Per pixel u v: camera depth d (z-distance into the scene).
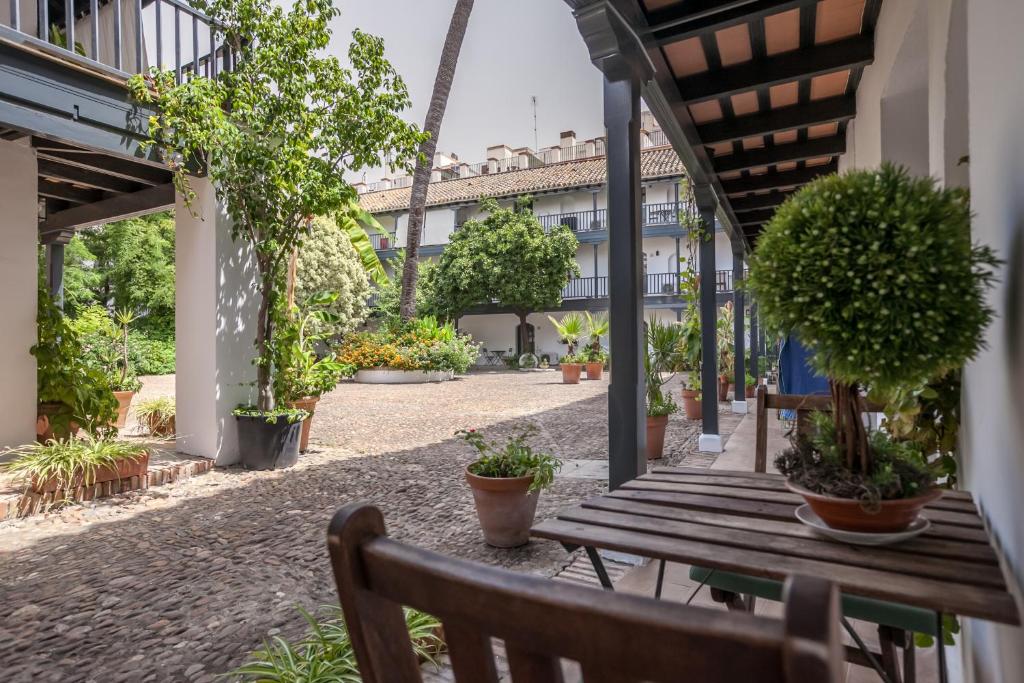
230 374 5.53
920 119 3.41
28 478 4.30
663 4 3.03
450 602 0.54
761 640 0.38
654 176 22.05
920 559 1.04
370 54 5.16
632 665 0.44
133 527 3.80
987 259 1.04
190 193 4.93
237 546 3.47
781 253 1.12
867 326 1.03
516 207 25.67
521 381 16.19
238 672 1.90
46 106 4.21
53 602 2.75
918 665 2.05
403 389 13.81
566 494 4.50
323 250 17.14
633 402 3.04
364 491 4.67
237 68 5.16
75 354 5.37
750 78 3.80
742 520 1.32
